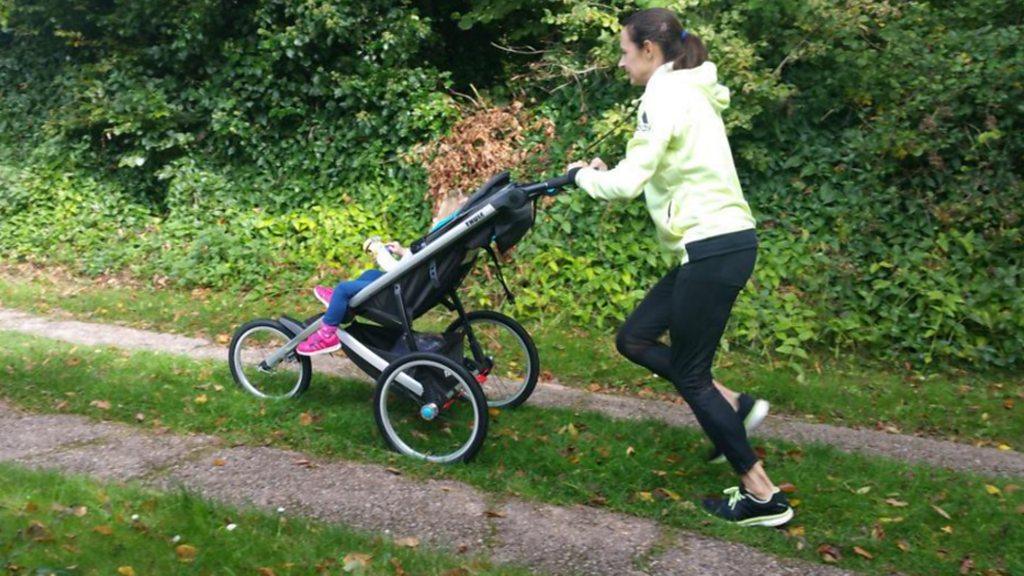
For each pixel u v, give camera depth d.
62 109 10.58
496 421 5.10
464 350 5.60
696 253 3.73
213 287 8.51
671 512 3.93
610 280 7.66
